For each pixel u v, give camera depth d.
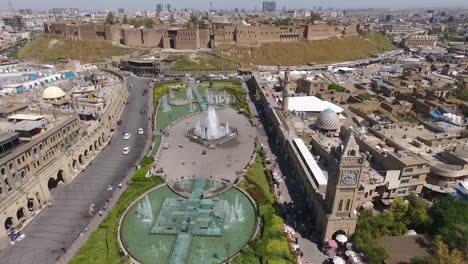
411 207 75.62
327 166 93.75
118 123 143.62
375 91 185.25
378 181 83.81
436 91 168.75
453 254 60.09
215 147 120.19
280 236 72.12
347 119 131.50
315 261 67.38
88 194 91.44
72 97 134.62
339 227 70.31
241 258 67.44
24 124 92.19
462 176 87.19
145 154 114.69
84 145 107.56
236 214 82.31
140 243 72.62
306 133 115.44
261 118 151.12
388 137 106.06
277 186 93.81
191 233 75.38
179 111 160.25
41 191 85.56
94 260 66.75
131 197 87.38
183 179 97.50
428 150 98.06
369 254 63.28
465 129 115.69
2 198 73.56
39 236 75.44
